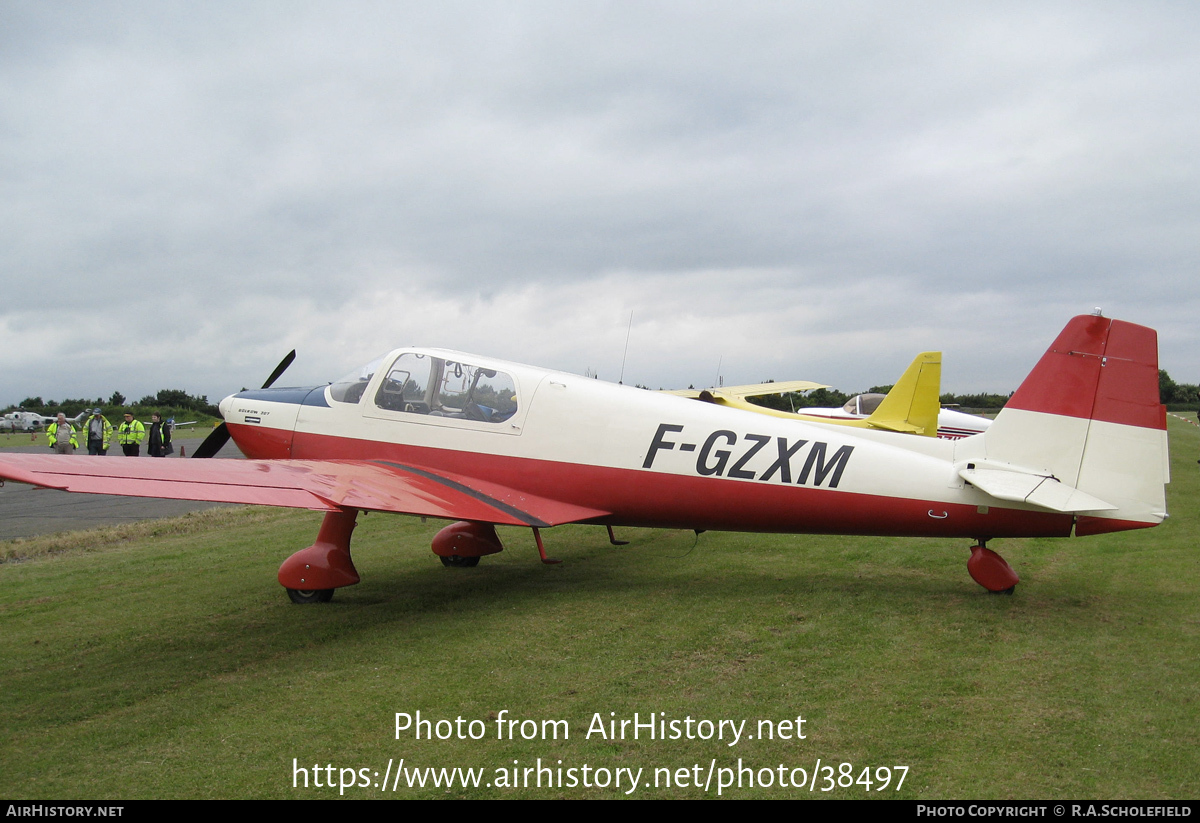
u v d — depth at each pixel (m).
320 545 6.27
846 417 15.84
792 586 6.45
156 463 5.48
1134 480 5.57
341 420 7.17
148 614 5.95
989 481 5.66
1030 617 5.36
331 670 4.61
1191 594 5.89
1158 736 3.50
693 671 4.44
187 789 3.19
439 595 6.45
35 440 41.44
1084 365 5.68
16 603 6.32
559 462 6.60
